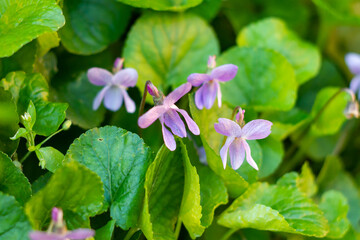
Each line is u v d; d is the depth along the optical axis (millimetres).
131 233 237
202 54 286
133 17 294
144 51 279
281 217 234
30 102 231
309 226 246
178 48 284
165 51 282
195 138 262
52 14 237
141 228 234
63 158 232
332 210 275
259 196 256
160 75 282
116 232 242
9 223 214
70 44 270
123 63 278
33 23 236
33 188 237
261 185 257
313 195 294
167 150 236
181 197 245
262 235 268
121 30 283
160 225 241
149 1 271
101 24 279
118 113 275
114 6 282
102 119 271
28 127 230
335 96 287
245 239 266
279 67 283
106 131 237
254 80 284
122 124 273
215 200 248
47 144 259
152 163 230
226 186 256
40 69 261
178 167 244
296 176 271
